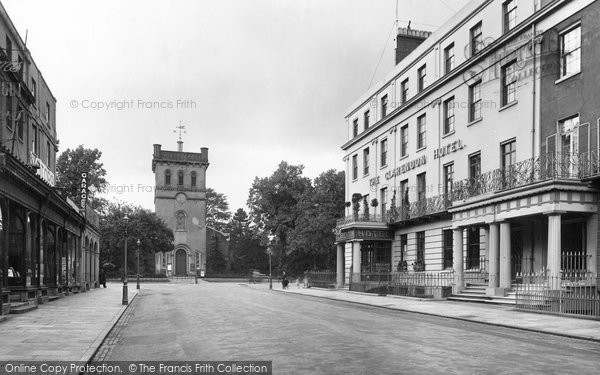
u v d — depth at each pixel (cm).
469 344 1160
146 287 4956
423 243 3419
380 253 3912
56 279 2817
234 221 10419
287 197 6981
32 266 2278
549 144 2236
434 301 2598
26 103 2608
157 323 1666
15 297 2044
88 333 1325
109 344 1204
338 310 2159
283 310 2144
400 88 3766
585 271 1930
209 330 1446
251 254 8638
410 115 3588
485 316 1775
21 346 1107
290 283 6341
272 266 8331
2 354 1009
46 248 2550
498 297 2261
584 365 919
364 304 2592
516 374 834
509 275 2284
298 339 1236
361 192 4419
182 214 7912
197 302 2712
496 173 2506
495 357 991
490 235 2378
